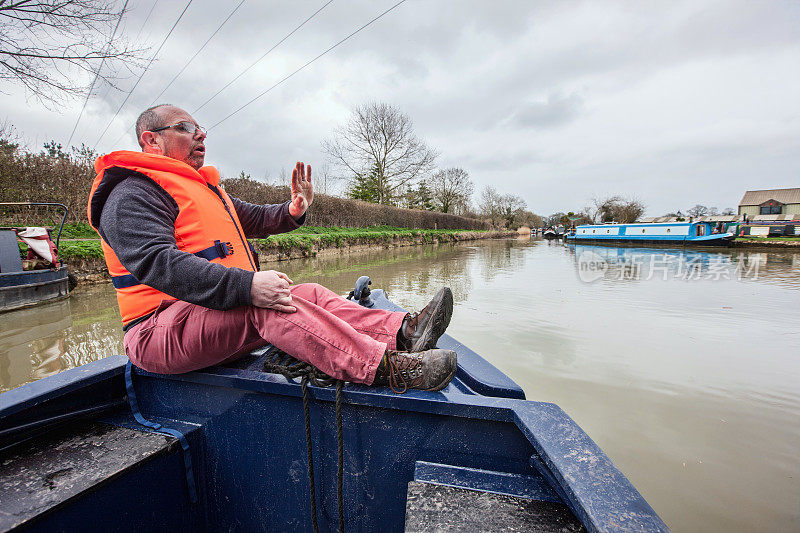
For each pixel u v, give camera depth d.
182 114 1.36
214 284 1.00
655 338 4.57
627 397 3.09
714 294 7.67
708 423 2.71
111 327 5.06
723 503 1.98
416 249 22.97
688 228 22.70
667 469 2.25
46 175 11.30
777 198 48.72
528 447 0.89
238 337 1.08
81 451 1.02
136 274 1.04
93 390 1.18
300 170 1.68
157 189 1.15
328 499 1.08
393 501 1.02
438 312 1.19
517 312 5.88
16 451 1.01
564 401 3.02
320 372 1.05
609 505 0.60
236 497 1.18
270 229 1.76
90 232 11.50
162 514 1.06
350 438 1.03
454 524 0.73
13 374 3.55
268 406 1.09
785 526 1.84
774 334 4.77
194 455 1.15
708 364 3.74
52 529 0.81
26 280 6.13
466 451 0.94
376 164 34.84
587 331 4.85
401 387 0.99
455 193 48.84
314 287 1.34
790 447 2.42
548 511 0.76
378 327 1.24
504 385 1.20
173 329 1.07
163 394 1.21
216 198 1.34
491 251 20.89
